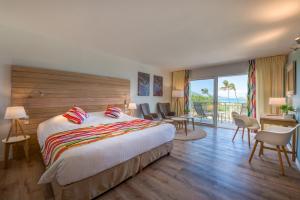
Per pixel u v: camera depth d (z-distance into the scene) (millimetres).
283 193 1749
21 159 2637
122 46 3479
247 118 3807
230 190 1803
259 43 3133
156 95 5922
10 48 2605
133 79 4938
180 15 2105
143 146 2203
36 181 1966
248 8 1896
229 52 3783
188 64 5262
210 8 1918
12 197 1654
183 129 4996
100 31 2686
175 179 2043
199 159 2682
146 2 1823
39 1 1836
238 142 3635
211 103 5602
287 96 3732
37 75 2846
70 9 2006
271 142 2285
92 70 3785
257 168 2344
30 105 2771
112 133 2193
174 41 3096
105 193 1751
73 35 2896
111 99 4152
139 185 1908
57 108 3107
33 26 2551
